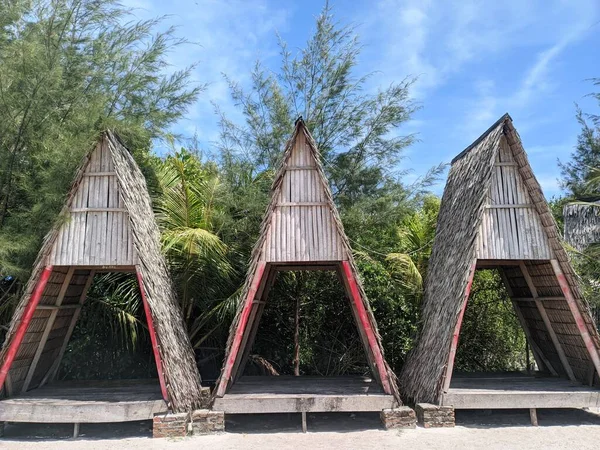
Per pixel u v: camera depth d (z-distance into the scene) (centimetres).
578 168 1480
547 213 822
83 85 1012
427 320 941
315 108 1295
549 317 933
